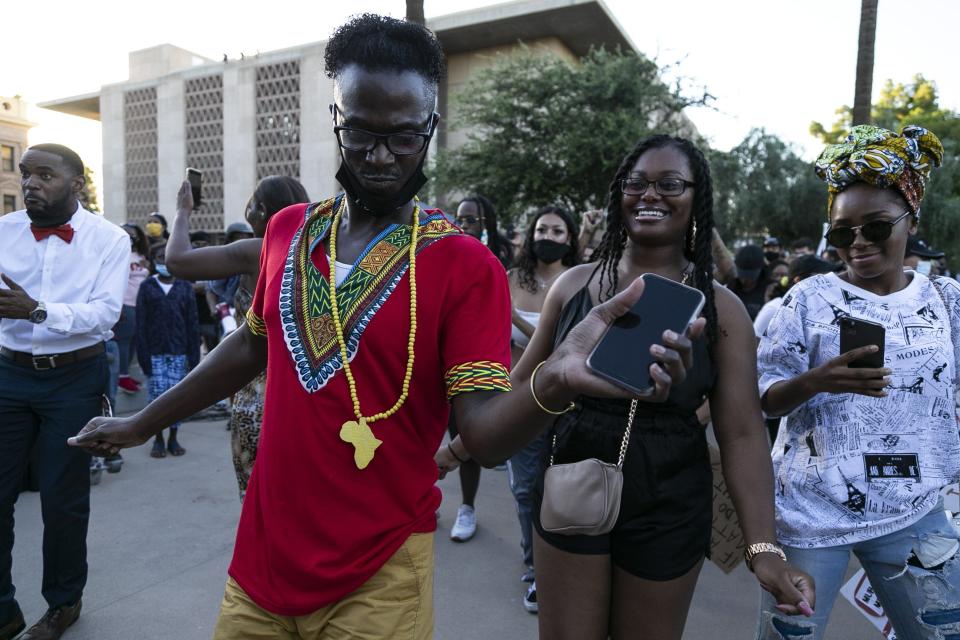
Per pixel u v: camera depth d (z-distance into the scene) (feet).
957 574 6.06
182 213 8.86
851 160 6.34
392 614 4.35
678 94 60.18
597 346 3.39
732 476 5.72
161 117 124.36
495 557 11.90
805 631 6.32
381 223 4.60
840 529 6.24
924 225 71.87
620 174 6.38
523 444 3.72
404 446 4.38
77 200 9.41
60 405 8.73
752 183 82.07
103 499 14.30
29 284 9.03
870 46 36.99
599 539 5.74
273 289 4.65
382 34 4.17
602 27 95.50
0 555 8.62
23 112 99.66
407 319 4.26
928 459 6.23
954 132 91.50
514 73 63.46
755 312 19.79
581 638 5.79
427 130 4.34
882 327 5.79
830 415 6.41
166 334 17.67
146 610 9.79
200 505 14.02
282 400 4.42
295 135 110.11
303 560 4.28
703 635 9.57
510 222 63.26
